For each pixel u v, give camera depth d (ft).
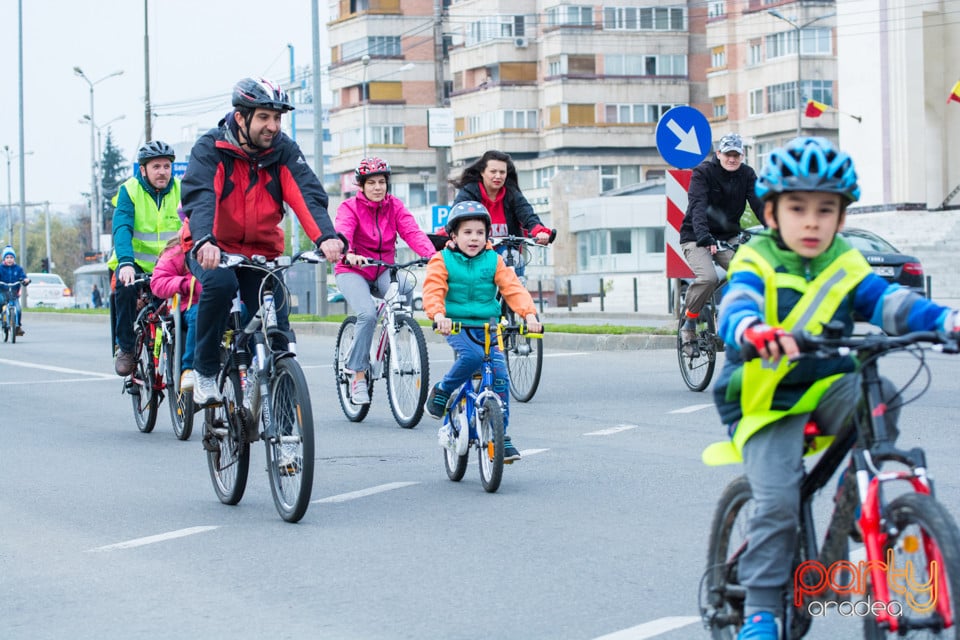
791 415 23.13
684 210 94.48
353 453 55.36
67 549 38.73
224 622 30.50
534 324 45.09
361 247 65.05
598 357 93.56
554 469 49.34
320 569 35.24
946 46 256.11
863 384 22.18
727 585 24.91
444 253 46.62
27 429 66.74
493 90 428.97
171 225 61.46
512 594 32.01
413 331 62.28
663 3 419.13
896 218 245.45
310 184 42.91
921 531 20.83
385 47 467.52
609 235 376.68
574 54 416.26
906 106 249.96
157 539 39.70
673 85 421.18
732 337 22.77
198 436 62.75
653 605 30.58
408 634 29.04
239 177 42.65
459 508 42.75
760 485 22.99
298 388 40.27
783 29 388.78
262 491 47.65
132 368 63.98
